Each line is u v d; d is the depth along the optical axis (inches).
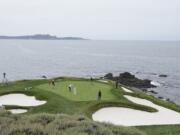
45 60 7736.2
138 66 6732.3
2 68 5821.9
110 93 1868.8
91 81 2316.7
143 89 3663.9
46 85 2085.4
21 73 5177.2
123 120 1407.5
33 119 627.2
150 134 1206.9
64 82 2208.4
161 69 6200.8
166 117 1517.0
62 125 586.6
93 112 1453.0
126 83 3865.7
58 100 1583.4
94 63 7219.5
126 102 1631.4
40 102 1647.4
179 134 1218.6
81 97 1704.0
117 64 7091.5
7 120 599.8
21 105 1596.9
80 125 595.8
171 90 3703.3
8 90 1881.2
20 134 501.0
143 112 1560.0
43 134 515.2
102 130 579.8
